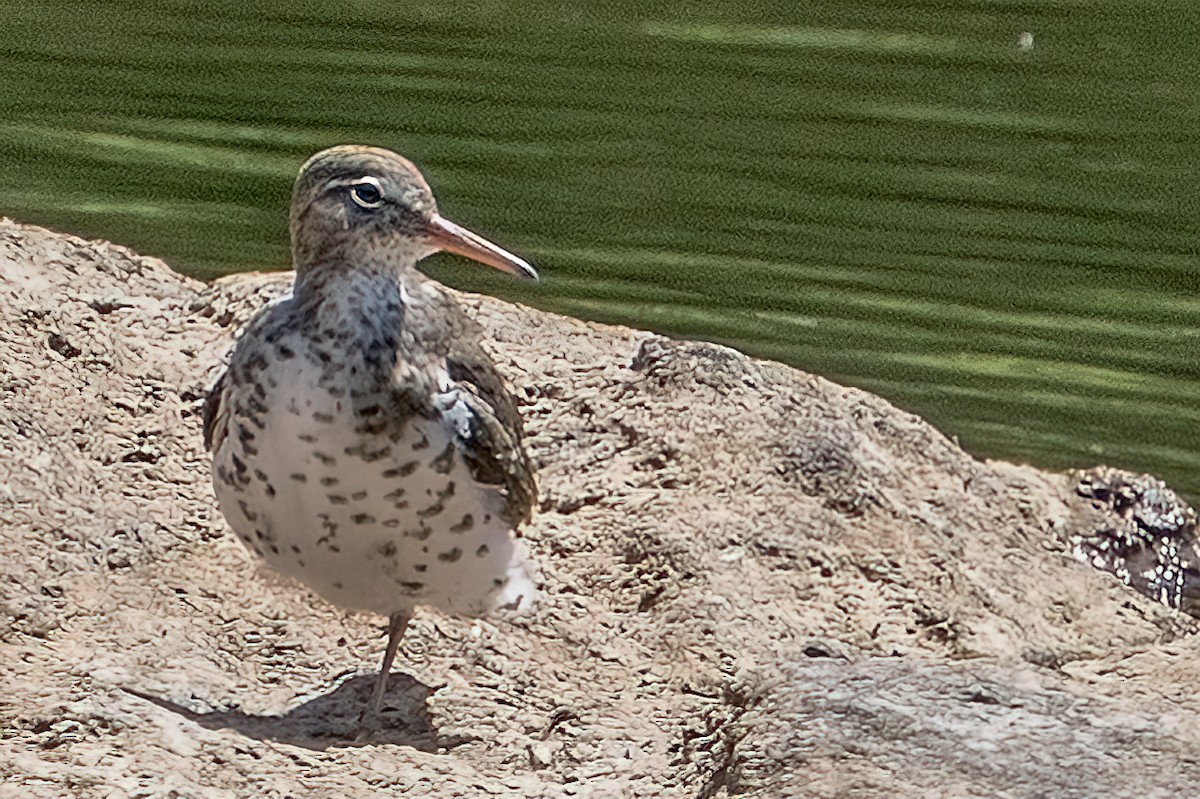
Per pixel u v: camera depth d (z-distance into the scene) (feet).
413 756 33.68
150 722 32.86
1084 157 72.54
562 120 73.36
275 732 34.35
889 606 41.19
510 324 48.62
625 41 80.23
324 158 34.63
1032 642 41.32
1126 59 79.82
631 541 41.52
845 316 62.80
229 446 33.86
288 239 63.41
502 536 34.65
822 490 44.16
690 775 34.86
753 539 41.96
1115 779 32.42
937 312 63.41
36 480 40.04
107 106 72.49
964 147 73.05
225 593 38.47
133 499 40.57
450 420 33.45
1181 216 69.21
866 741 33.50
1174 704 35.55
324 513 33.32
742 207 68.33
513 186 68.80
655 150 71.51
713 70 77.77
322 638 37.68
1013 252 66.80
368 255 34.35
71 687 33.83
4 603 36.42
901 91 76.84
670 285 63.62
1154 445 56.85
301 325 33.37
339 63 77.00
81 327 45.14
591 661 38.14
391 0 83.25
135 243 62.75
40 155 68.49
